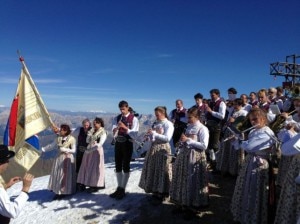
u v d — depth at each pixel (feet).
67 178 24.47
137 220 19.30
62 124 25.40
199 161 17.46
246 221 14.56
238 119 17.08
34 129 17.94
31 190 27.86
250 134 15.08
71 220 20.74
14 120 17.67
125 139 22.31
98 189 25.13
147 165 20.76
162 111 20.52
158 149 20.30
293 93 23.43
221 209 18.81
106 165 34.12
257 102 31.73
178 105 28.53
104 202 22.45
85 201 23.16
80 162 26.37
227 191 21.21
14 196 26.84
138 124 22.95
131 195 22.91
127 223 19.16
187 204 17.24
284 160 19.12
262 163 14.60
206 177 17.61
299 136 12.40
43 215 22.12
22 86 18.15
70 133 25.40
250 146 14.71
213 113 24.99
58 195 24.49
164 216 19.11
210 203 19.57
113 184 26.07
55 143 25.26
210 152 25.64
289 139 13.44
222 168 23.53
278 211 13.62
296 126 15.62
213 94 25.46
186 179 17.46
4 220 11.02
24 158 17.40
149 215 19.57
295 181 12.28
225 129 23.54
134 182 25.57
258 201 14.42
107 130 25.49
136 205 21.13
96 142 24.67
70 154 24.97
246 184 14.80
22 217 22.38
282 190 13.58
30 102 18.10
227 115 28.35
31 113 18.04
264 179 14.57
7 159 11.55
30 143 18.08
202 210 18.86
